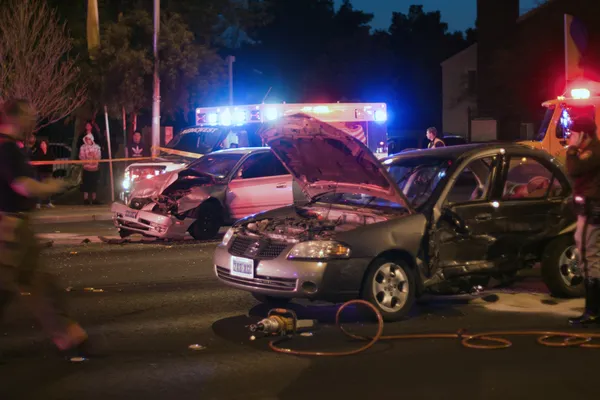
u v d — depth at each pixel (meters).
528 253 9.08
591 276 7.71
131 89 25.86
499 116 39.66
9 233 6.27
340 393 5.81
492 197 8.79
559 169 9.20
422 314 8.45
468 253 8.61
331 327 7.90
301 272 7.77
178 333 7.66
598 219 7.62
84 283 10.34
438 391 5.83
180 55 27.27
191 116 37.66
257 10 34.81
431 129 16.84
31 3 23.11
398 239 8.06
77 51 27.08
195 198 14.46
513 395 5.71
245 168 15.34
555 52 37.78
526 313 8.46
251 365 6.55
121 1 29.50
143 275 10.94
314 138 8.38
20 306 8.64
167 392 5.86
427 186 8.73
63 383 6.08
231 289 9.88
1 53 21.58
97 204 22.62
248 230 8.62
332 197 9.27
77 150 27.77
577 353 6.82
